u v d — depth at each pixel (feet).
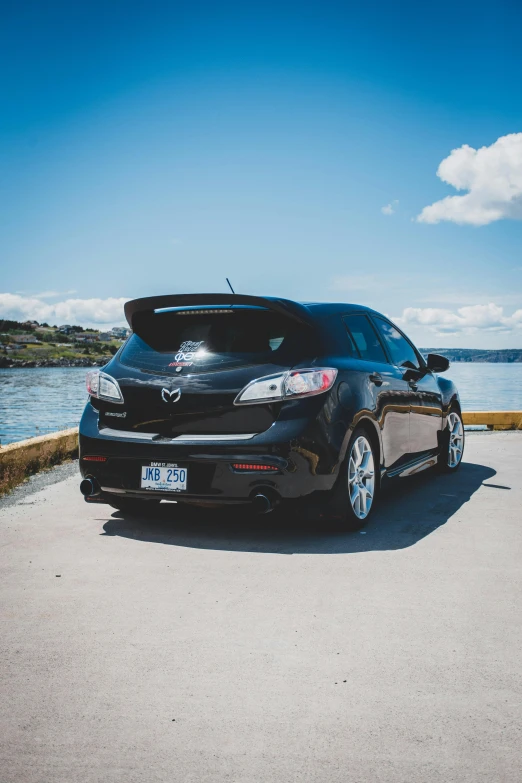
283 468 12.87
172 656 8.55
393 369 17.11
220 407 13.29
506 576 11.48
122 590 10.94
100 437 14.29
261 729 6.89
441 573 11.66
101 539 14.02
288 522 15.42
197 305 14.42
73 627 9.47
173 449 13.46
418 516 15.92
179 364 13.85
